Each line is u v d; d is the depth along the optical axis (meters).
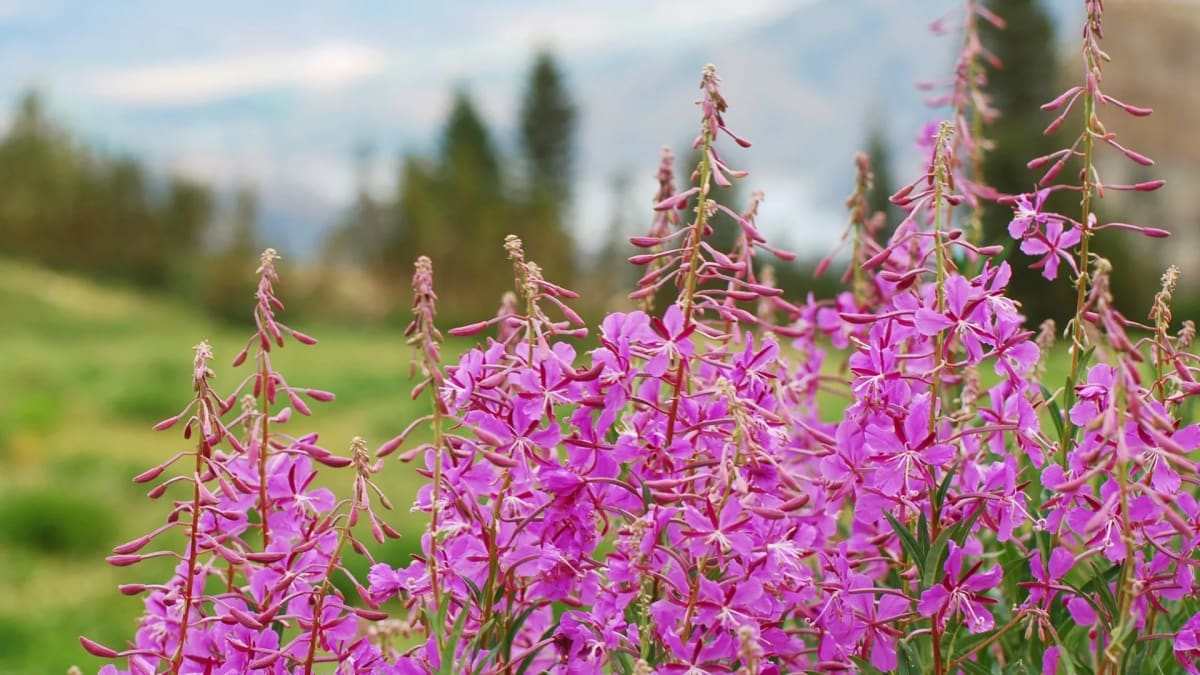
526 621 2.28
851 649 2.05
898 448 1.92
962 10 3.05
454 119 77.38
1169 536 1.95
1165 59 53.00
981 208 2.86
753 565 1.82
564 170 76.12
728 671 1.80
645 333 1.94
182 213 82.19
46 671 9.08
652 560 1.95
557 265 69.56
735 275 2.30
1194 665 2.00
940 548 1.88
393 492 11.98
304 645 2.00
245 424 2.07
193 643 1.97
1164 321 2.02
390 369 32.56
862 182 2.67
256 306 1.89
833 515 2.24
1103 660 1.89
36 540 12.88
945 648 1.99
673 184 2.45
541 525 2.00
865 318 1.98
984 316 1.94
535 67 75.69
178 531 12.70
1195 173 48.84
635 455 1.92
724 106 1.94
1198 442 1.83
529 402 1.92
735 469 1.75
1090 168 2.06
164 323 59.62
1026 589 2.27
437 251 72.69
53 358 33.97
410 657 2.01
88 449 19.72
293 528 2.05
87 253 81.44
